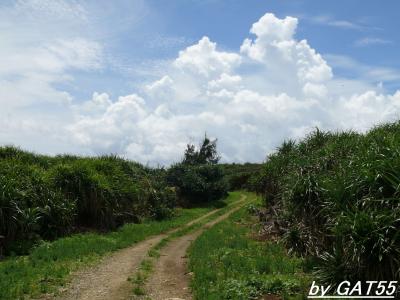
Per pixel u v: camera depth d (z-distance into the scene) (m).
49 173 20.66
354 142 14.84
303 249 13.87
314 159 15.46
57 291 10.38
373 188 10.37
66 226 18.98
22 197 17.02
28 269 12.18
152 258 14.85
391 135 12.26
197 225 25.22
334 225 11.03
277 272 11.63
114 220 22.17
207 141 52.56
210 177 41.25
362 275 9.80
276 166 20.67
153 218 26.97
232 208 35.56
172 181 38.66
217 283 10.59
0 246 15.45
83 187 21.03
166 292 10.51
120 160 29.81
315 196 13.59
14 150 22.38
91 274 12.22
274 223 17.81
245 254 14.29
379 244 9.33
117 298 9.98
